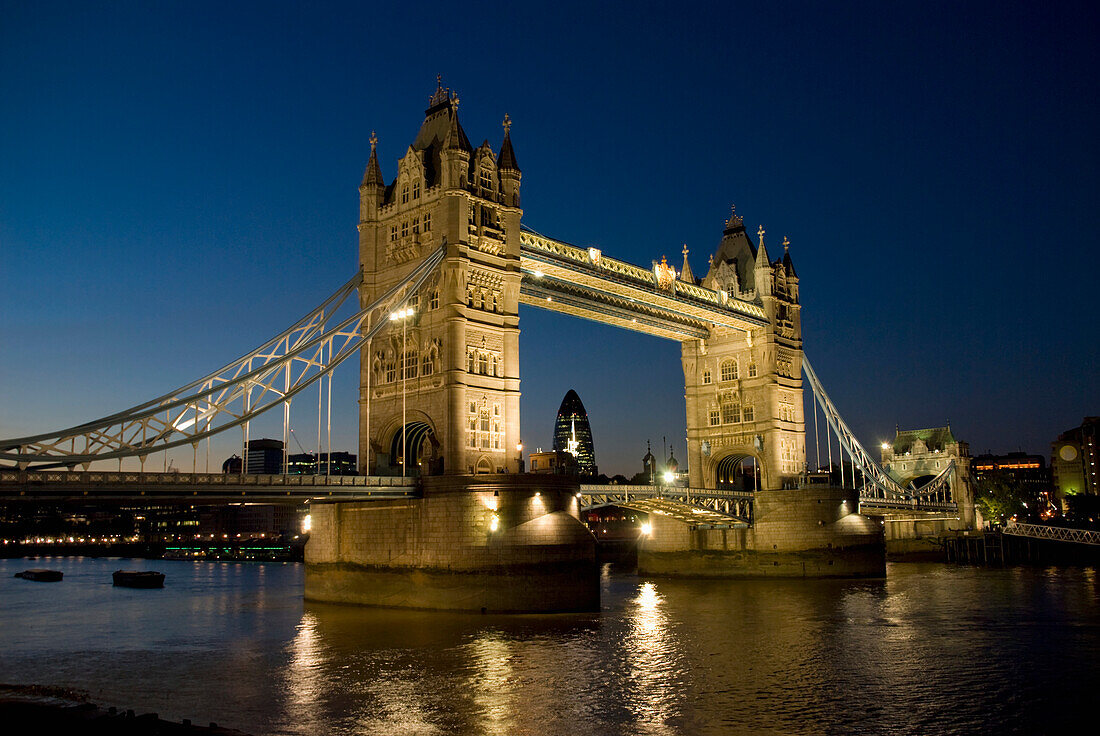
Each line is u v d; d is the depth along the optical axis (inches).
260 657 2108.8
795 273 4891.7
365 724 1528.1
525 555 2709.2
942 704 1683.1
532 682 1836.9
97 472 2159.2
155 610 3319.4
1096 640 2361.0
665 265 3966.5
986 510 6855.3
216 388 2571.4
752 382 4635.8
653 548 4749.0
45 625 2866.6
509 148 3250.5
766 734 1486.2
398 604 2861.7
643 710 1627.7
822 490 4298.7
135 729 1279.5
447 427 2910.9
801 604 3211.1
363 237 3321.9
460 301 2977.4
